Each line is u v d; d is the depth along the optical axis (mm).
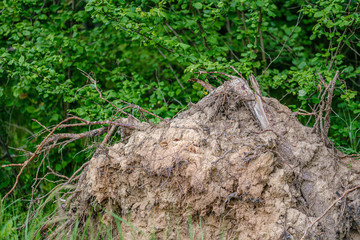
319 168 2977
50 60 4340
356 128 4367
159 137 3170
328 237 2740
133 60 5824
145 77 5652
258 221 2822
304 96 4195
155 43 4316
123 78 4852
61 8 5262
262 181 2820
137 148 3156
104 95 4457
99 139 3756
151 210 3043
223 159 2910
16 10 4887
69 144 4914
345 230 2812
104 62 5047
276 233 2738
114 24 4230
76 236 3168
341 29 4789
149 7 4934
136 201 3119
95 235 3258
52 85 4457
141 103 4344
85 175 3324
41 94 4977
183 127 3172
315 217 2797
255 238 2799
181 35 5281
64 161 4938
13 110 5871
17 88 4641
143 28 4152
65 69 5172
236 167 2865
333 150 3123
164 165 2971
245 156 2854
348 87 5332
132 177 3111
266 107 3242
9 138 5688
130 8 4312
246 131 3094
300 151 2984
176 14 4648
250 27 4762
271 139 2889
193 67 3857
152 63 5770
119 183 3152
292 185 2885
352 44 5281
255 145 2936
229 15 4648
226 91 3225
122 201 3146
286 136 3092
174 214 2992
